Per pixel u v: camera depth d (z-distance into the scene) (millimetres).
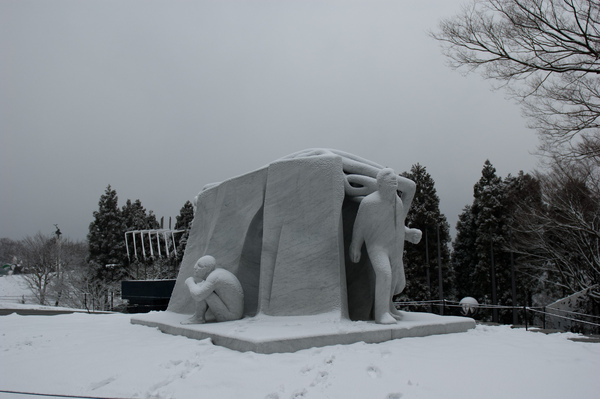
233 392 3664
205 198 9367
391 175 7000
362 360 4598
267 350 4840
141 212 44062
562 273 19297
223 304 7184
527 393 3664
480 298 26672
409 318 7441
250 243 8094
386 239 7012
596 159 12836
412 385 3820
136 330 7469
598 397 3602
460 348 5473
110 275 34906
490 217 25328
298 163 7473
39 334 7152
